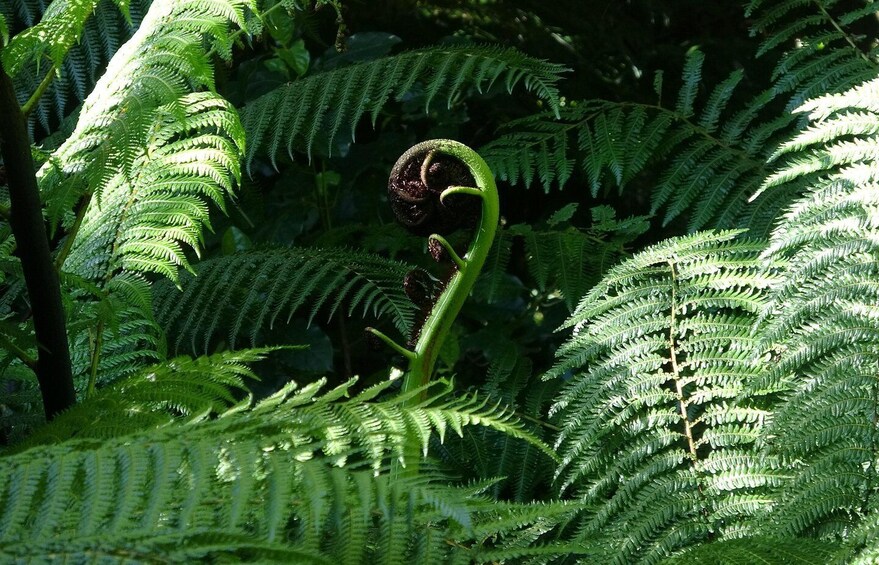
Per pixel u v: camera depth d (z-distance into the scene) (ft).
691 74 13.88
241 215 14.98
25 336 10.83
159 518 9.10
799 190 12.92
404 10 18.26
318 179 15.38
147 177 11.67
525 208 17.34
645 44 18.74
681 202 13.23
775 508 10.54
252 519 9.27
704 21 19.52
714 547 10.24
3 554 8.87
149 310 11.48
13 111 10.61
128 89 10.90
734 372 11.21
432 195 10.65
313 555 9.07
